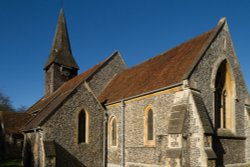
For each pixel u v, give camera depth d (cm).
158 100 1986
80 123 2345
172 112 1780
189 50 2212
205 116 1709
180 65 2064
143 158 2052
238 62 2273
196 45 2191
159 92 1984
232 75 2167
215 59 2041
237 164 2044
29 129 2308
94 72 3025
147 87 2170
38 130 2183
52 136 2148
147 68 2612
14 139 3241
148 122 2086
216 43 2083
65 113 2248
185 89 1772
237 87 2220
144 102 2130
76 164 2238
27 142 2433
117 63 3238
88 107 2400
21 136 3278
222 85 2155
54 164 2025
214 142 1872
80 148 2286
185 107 1720
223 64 2144
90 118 2398
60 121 2209
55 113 2198
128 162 2212
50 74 3862
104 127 2462
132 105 2261
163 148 1848
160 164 1855
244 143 2169
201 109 1722
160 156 1866
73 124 2277
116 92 2653
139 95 2156
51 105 2573
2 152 3338
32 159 2256
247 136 2181
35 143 2233
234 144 2062
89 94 2428
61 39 3981
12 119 3384
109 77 3130
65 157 2184
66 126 2234
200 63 1902
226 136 1977
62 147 2183
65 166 2172
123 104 2350
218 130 1966
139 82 2422
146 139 2070
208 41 2025
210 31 2214
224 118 2119
